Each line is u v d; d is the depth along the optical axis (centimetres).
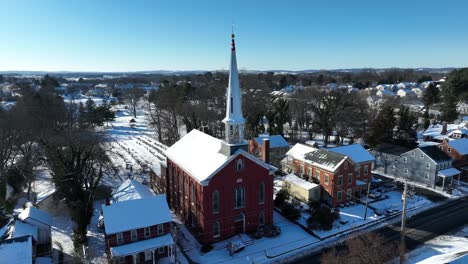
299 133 10306
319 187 5006
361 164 5297
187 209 4231
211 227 3750
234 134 3769
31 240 3008
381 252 3325
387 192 5466
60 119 7662
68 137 4572
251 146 7081
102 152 4959
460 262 2312
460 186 5788
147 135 10712
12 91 17638
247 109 9694
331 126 8888
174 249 3466
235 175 3803
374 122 7556
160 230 3525
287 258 3547
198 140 4644
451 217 4506
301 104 10162
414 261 3397
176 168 4594
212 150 4119
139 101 17875
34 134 6066
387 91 16675
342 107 8844
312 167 5241
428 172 5747
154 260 3369
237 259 3522
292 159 6084
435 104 12925
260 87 11400
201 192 3684
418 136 9269
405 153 6144
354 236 3972
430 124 10288
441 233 4038
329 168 4853
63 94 19125
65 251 3647
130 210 3475
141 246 3331
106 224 3316
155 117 11438
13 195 5200
